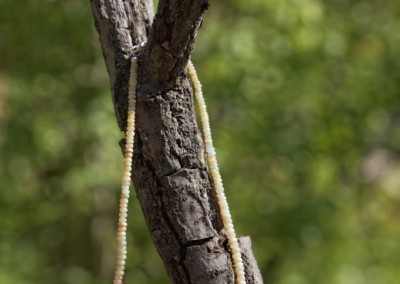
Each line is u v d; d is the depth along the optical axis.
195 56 7.10
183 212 2.56
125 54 2.69
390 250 8.31
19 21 7.18
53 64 7.28
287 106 7.39
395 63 7.84
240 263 2.53
